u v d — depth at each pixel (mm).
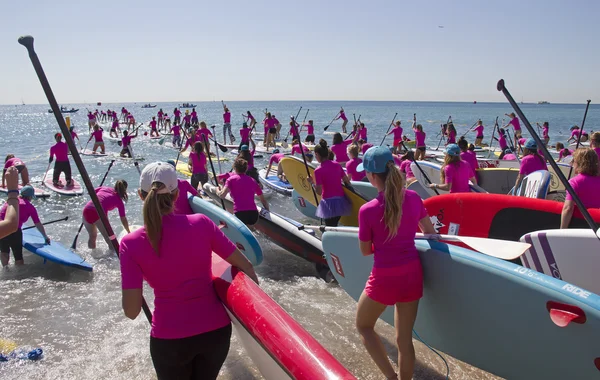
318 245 5141
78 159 2559
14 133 32719
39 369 3410
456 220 4277
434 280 2838
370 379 3258
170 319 2105
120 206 5969
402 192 2588
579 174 3762
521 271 2473
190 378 2287
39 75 2340
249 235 4641
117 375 3336
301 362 1811
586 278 3076
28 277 5230
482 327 2711
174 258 2064
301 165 7531
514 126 18031
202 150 8820
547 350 2447
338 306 4469
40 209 8633
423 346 3686
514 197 4051
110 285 5000
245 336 2381
